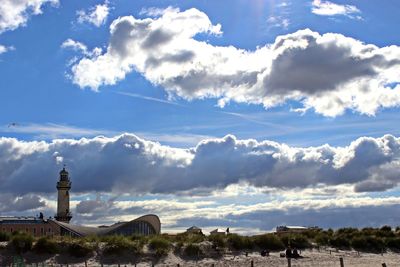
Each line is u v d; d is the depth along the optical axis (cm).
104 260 7119
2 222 15600
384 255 8656
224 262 7331
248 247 8256
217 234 8581
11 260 6906
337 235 9675
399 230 10775
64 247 7250
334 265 6994
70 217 16525
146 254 7381
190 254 7594
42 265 6769
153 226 14600
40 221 16062
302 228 15062
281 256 7881
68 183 16662
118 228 13712
